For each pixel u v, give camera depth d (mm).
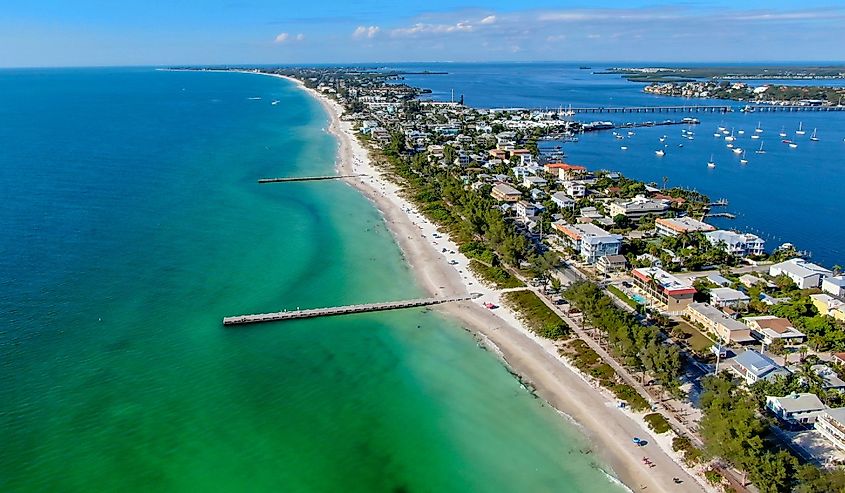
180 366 106125
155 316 123125
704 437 84938
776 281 144000
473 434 91625
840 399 93312
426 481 81812
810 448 84625
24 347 107625
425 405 98688
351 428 92312
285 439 89000
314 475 82125
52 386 97250
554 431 91750
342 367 109125
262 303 132000
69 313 121312
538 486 80812
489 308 132625
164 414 92750
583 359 109812
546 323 122875
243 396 98812
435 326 125188
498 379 105938
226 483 79688
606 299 119562
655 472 81875
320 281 145375
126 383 99875
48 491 76500
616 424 92188
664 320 122812
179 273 145250
